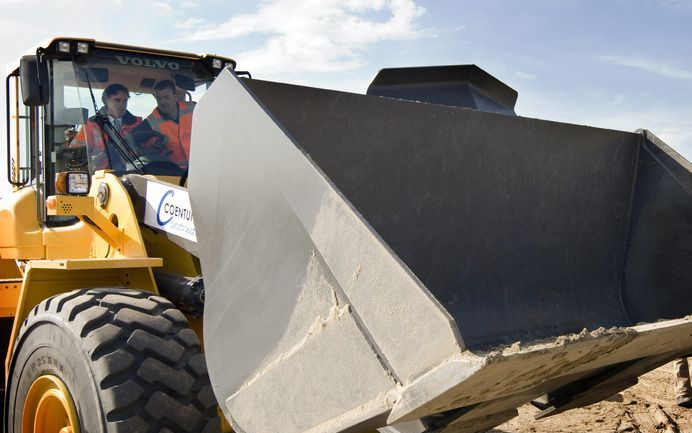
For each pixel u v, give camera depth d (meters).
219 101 2.58
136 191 3.70
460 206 3.13
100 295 3.11
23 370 3.31
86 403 2.82
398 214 2.96
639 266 3.54
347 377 1.99
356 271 1.99
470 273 3.11
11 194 4.60
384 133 2.96
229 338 2.41
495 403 2.31
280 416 2.18
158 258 3.38
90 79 4.16
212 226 2.56
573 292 3.39
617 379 2.94
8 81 4.61
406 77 3.99
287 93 2.70
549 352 1.83
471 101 4.16
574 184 3.48
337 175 2.82
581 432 4.70
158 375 2.82
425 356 1.79
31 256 4.23
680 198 3.44
